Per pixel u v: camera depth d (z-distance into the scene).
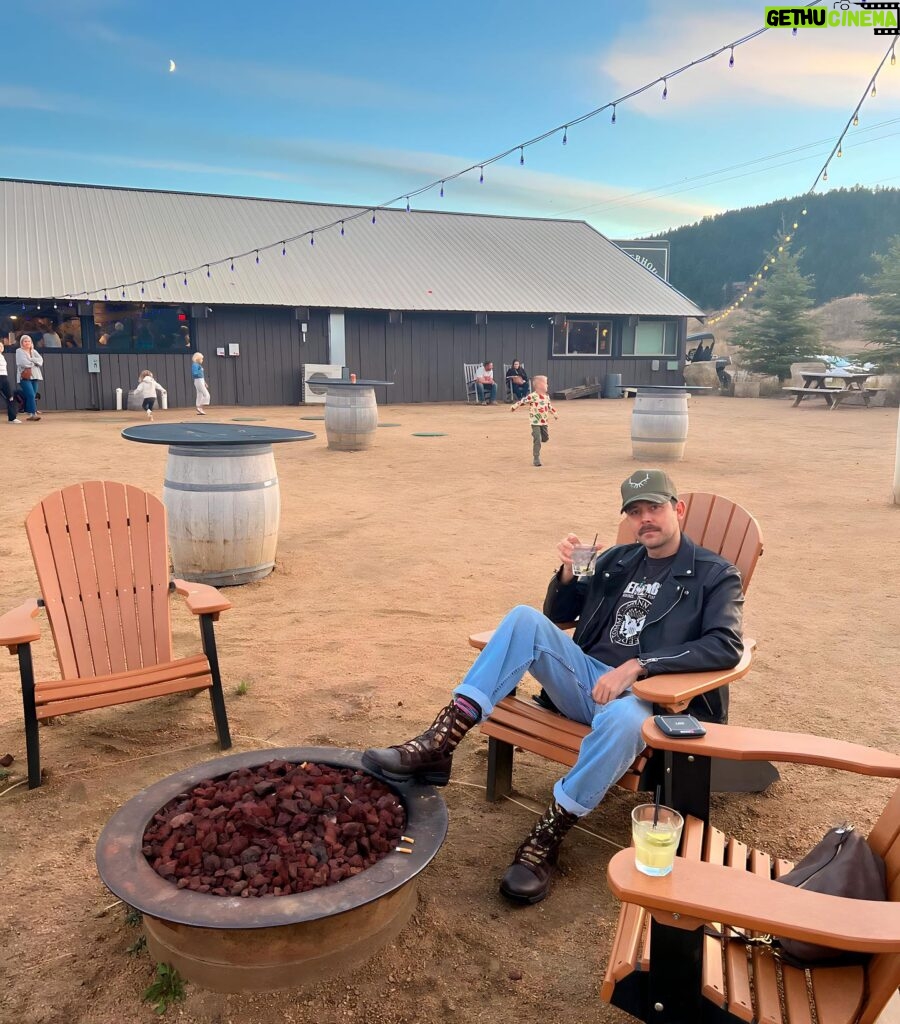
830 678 4.62
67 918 2.67
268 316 23.75
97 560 4.03
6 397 18.69
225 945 2.25
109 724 4.06
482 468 12.36
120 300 21.14
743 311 67.44
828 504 9.46
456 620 5.57
